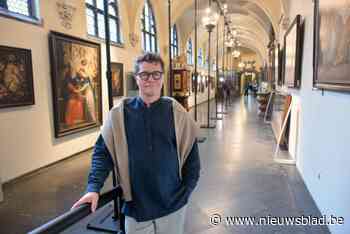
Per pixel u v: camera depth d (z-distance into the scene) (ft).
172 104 4.27
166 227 4.32
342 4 6.40
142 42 26.91
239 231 7.60
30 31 12.84
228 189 10.53
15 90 11.96
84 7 17.08
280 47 23.12
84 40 16.67
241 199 9.63
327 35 7.68
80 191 10.80
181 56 33.99
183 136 4.32
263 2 27.68
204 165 13.64
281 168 13.08
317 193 9.00
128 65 23.40
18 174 12.25
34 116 13.21
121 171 4.05
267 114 30.17
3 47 11.30
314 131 9.60
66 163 14.88
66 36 15.05
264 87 48.88
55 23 14.55
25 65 12.48
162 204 4.18
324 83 7.89
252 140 19.63
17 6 12.55
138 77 4.07
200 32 47.11
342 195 6.57
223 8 32.30
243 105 49.01
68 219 3.04
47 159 14.12
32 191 10.86
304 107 11.57
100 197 3.72
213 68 64.75
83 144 17.24
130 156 4.00
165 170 4.08
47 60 14.02
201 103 53.06
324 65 7.97
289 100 15.65
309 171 10.27
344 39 6.26
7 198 10.21
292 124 14.85
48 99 14.15
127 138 4.00
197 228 7.77
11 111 11.91
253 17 40.50
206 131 23.49
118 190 4.15
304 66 11.71
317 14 8.77
